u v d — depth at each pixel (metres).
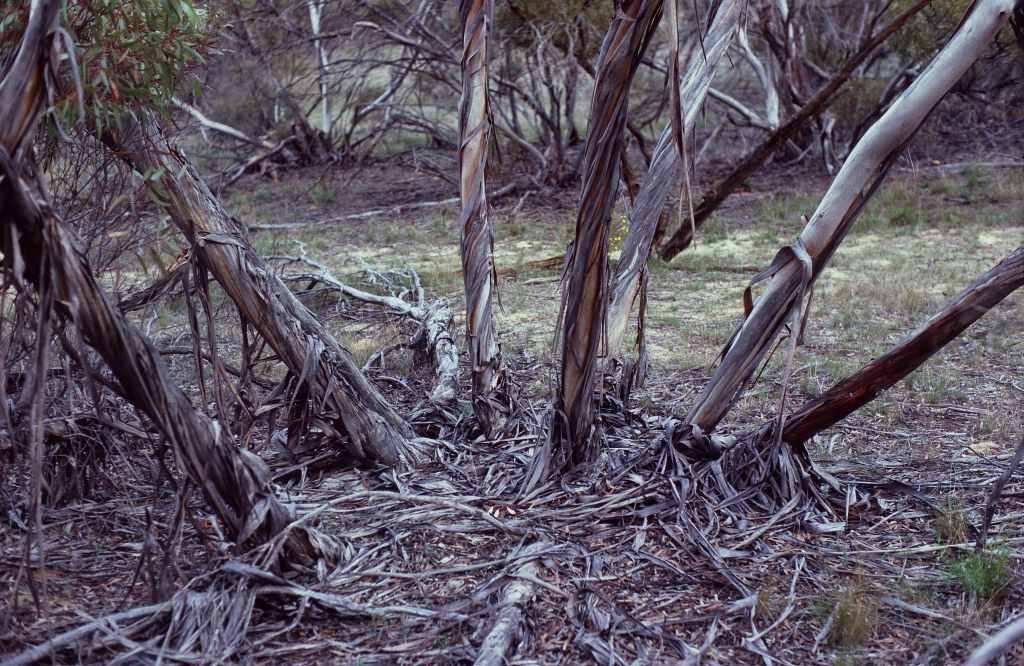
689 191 2.72
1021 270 2.84
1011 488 3.52
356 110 14.57
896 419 4.53
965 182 12.59
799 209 11.73
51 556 2.93
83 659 2.27
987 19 2.78
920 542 3.08
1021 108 13.56
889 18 11.73
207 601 2.41
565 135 15.50
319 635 2.45
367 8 11.94
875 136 2.99
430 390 4.79
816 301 7.29
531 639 2.41
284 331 3.37
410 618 2.51
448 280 8.47
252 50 11.89
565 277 3.28
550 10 10.66
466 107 3.71
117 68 2.56
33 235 2.01
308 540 2.74
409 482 3.55
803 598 2.68
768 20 12.63
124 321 2.21
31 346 3.17
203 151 16.02
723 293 7.91
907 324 6.52
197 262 3.12
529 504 3.30
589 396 3.45
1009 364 5.46
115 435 3.63
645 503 3.26
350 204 13.55
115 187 3.05
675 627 2.51
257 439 4.11
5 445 3.12
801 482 3.36
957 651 2.39
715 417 3.55
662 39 11.80
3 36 2.25
